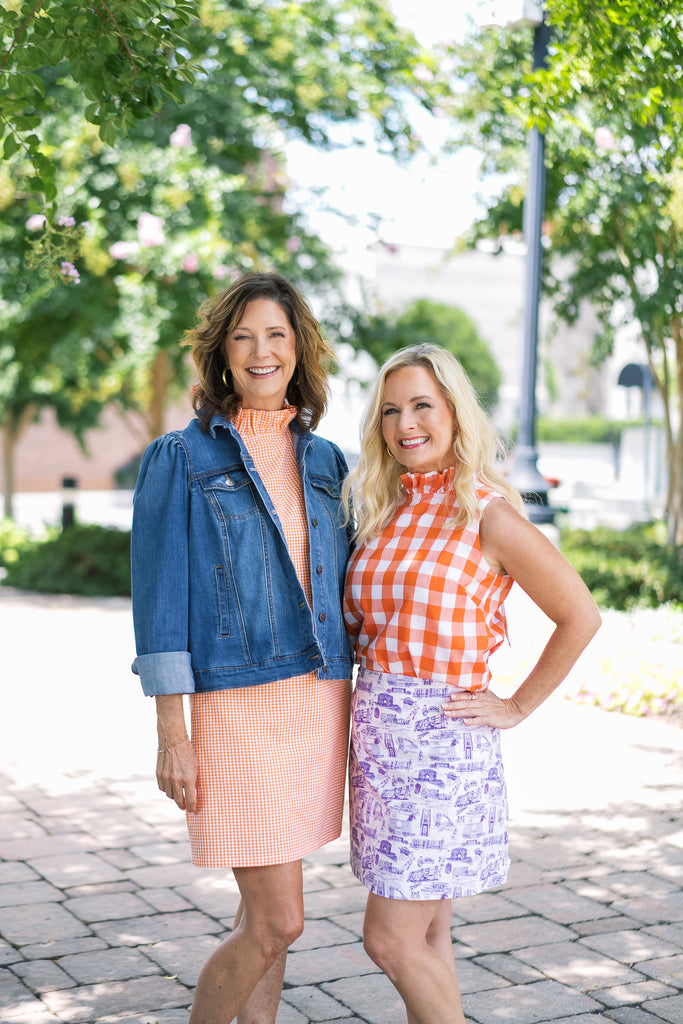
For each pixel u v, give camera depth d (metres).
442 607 2.44
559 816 4.65
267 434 2.64
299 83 10.35
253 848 2.43
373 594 2.53
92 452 33.81
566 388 38.72
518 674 6.75
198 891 3.84
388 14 10.27
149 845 4.30
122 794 4.95
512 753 5.60
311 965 3.29
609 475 28.88
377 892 2.45
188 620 2.47
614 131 8.04
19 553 14.05
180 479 2.50
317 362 2.72
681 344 10.24
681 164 5.47
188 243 9.98
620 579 9.21
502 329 39.41
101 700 6.95
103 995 3.06
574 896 3.81
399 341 12.63
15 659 8.41
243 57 10.34
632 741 5.82
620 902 3.76
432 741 2.44
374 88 10.34
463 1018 2.48
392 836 2.44
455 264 38.25
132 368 12.81
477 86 8.88
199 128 10.47
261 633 2.46
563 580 2.46
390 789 2.46
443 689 2.46
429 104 9.82
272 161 11.70
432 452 2.60
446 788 2.43
